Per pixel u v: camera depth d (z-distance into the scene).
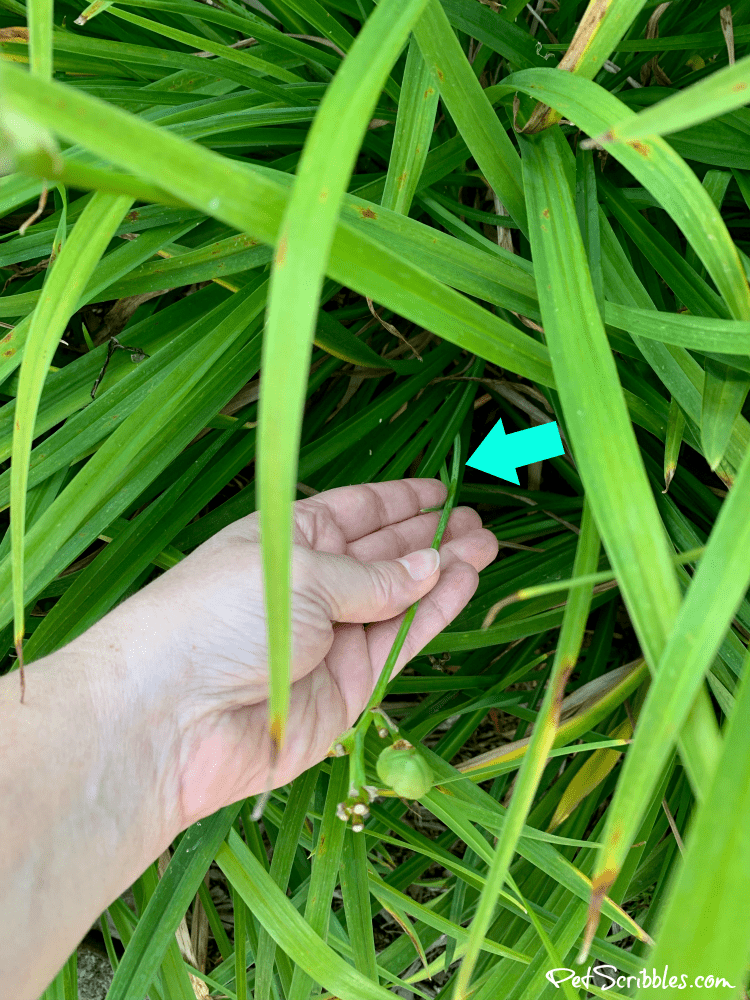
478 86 0.21
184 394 0.26
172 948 0.26
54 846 0.21
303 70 0.35
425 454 0.37
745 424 0.23
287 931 0.24
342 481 0.35
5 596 0.23
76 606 0.27
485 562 0.33
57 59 0.33
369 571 0.27
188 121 0.28
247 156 0.35
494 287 0.22
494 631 0.31
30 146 0.11
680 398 0.23
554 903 0.28
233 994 0.27
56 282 0.18
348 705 0.28
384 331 0.39
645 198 0.30
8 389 0.28
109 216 0.19
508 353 0.17
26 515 0.26
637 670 0.30
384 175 0.32
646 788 0.13
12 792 0.20
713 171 0.28
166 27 0.26
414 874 0.32
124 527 0.30
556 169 0.21
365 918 0.25
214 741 0.24
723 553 0.13
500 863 0.14
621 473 0.15
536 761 0.15
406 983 0.26
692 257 0.30
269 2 0.33
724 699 0.25
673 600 0.14
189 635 0.24
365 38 0.12
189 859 0.25
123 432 0.25
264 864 0.29
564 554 0.35
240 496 0.33
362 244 0.14
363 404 0.39
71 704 0.22
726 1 0.31
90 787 0.22
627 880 0.27
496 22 0.25
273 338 0.11
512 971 0.26
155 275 0.27
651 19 0.30
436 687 0.33
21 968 0.20
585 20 0.19
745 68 0.10
